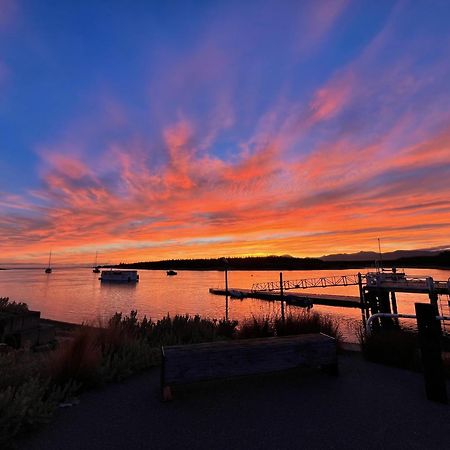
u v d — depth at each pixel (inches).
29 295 3316.9
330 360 200.2
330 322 319.0
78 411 154.9
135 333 298.8
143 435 131.0
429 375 165.8
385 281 1455.5
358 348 284.7
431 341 166.2
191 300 2837.1
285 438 127.5
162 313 2028.8
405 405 158.2
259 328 319.9
